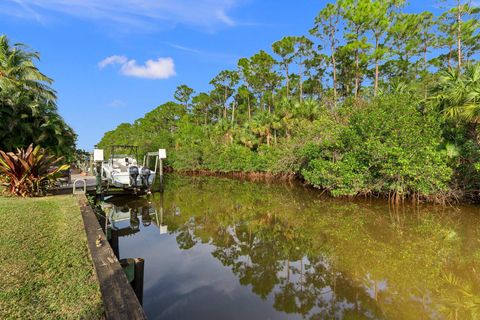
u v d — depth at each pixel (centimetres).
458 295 554
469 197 1406
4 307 319
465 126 1316
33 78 1705
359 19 2823
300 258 766
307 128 2205
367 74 3575
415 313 492
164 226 1117
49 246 507
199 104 6028
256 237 969
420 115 1400
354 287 595
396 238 923
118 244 875
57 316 306
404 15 2800
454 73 1333
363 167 1447
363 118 1459
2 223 650
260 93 4975
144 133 6575
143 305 520
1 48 1684
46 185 1139
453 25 2664
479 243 865
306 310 507
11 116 1541
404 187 1397
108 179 1608
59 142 1748
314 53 3872
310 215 1286
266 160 2844
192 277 648
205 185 2581
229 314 491
